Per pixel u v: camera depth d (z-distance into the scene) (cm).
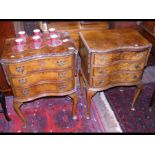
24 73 186
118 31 232
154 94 245
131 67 212
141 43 205
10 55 182
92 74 206
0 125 236
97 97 274
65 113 250
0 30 223
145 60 213
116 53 198
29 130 230
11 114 249
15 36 234
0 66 241
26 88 197
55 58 186
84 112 251
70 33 256
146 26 304
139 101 267
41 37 213
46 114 249
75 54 193
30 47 195
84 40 211
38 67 189
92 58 195
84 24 256
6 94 271
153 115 248
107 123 238
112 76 216
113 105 262
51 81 202
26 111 252
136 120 242
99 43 204
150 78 310
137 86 233
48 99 270
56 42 202
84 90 280
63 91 212
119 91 285
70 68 197
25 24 275
